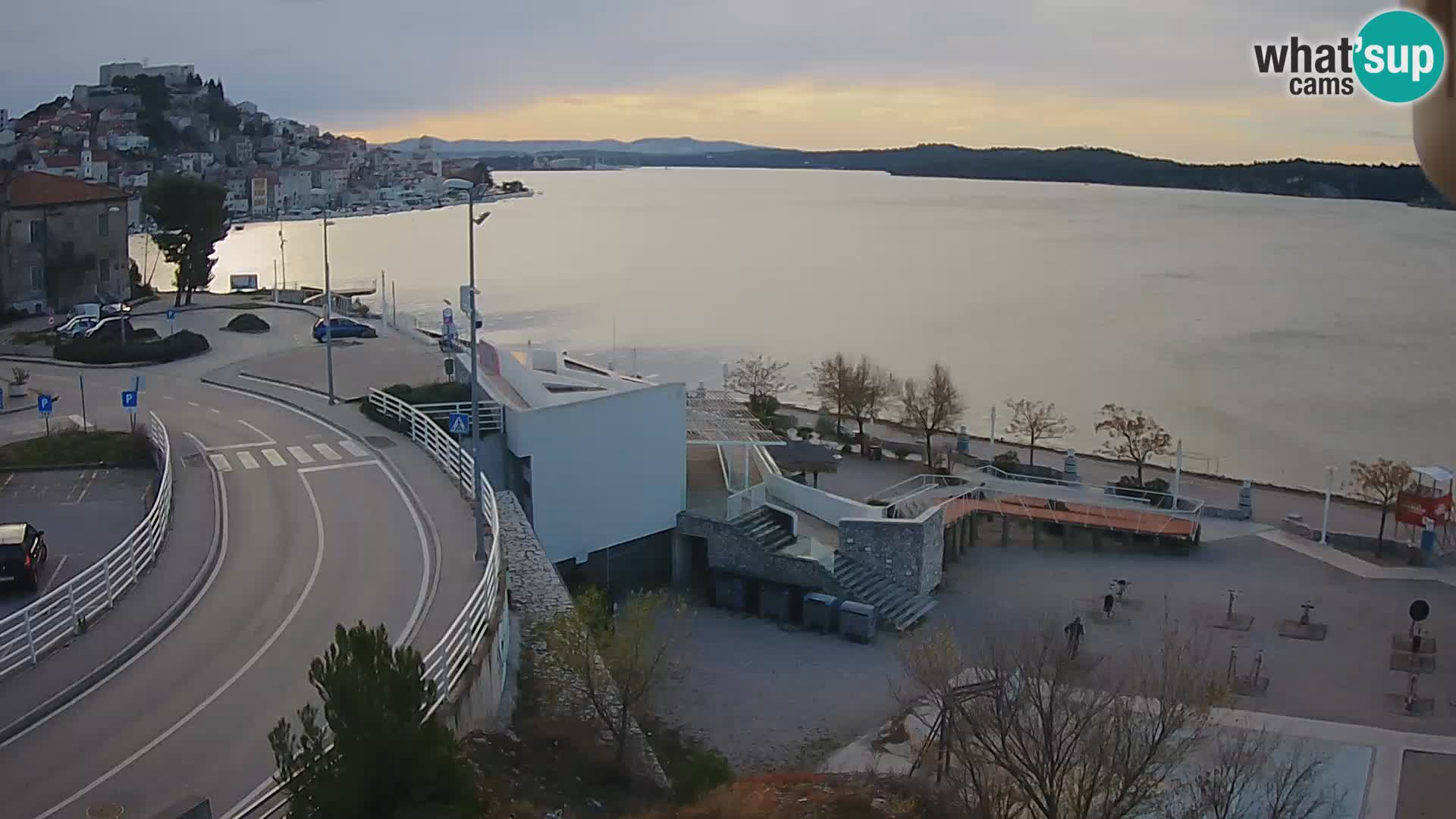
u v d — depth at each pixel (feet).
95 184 272.51
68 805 59.00
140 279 325.62
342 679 49.65
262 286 476.95
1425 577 142.41
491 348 158.40
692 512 138.10
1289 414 278.26
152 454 134.10
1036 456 219.82
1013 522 164.04
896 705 103.65
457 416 111.45
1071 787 70.64
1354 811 85.15
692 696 105.91
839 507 143.95
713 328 420.36
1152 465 215.51
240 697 71.67
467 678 72.38
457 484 120.67
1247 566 147.33
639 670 83.82
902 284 579.48
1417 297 522.06
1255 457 235.40
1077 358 360.07
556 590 99.19
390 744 47.98
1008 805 70.54
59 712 69.72
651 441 135.64
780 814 71.72
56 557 104.88
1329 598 134.72
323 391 166.71
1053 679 76.95
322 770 48.03
